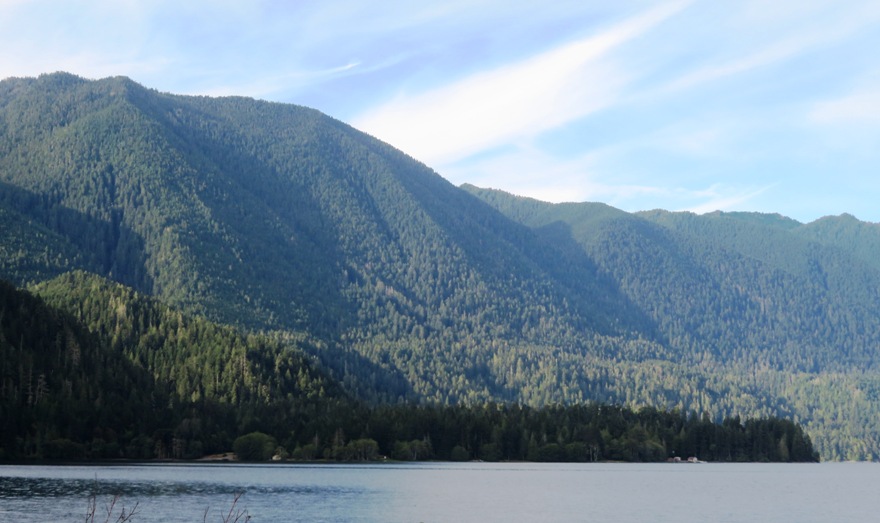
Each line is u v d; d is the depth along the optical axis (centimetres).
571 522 18900
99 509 18488
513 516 19662
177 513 18425
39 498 19912
